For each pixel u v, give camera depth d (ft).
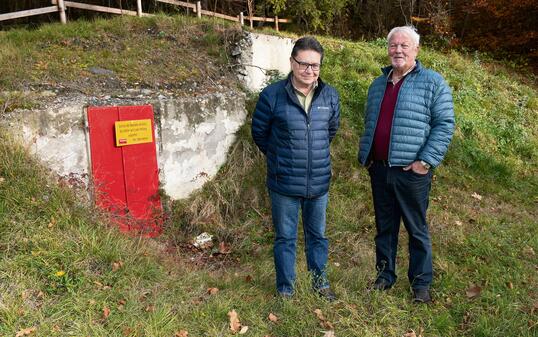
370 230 15.42
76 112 13.21
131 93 15.43
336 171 18.25
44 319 8.86
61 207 11.58
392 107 10.38
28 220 10.89
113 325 9.04
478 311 10.59
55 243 10.53
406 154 10.12
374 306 10.52
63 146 12.98
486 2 43.16
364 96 22.59
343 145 19.45
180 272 11.77
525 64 40.27
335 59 25.26
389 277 11.34
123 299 9.91
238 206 16.22
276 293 10.95
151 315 9.50
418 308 10.64
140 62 17.80
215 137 16.89
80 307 9.28
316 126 9.97
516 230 15.78
